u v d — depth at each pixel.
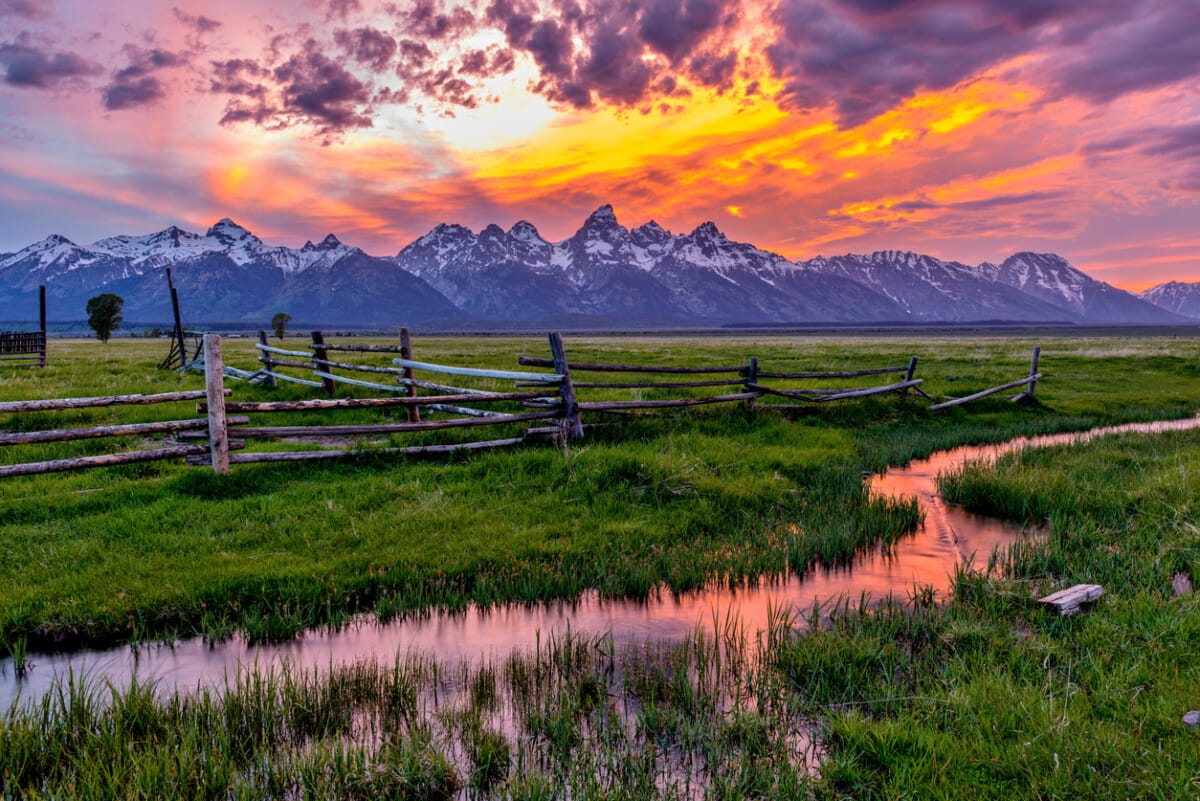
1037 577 6.29
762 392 14.73
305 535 7.08
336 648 5.06
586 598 6.11
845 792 3.34
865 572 6.78
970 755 3.47
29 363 26.30
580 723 3.97
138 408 14.50
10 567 6.16
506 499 8.45
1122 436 13.65
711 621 5.54
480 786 3.41
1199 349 44.75
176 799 3.27
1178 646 4.54
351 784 3.34
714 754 3.56
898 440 13.89
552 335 11.06
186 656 4.92
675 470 9.45
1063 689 4.09
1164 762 3.30
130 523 7.25
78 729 3.84
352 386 16.67
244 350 40.78
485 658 4.85
